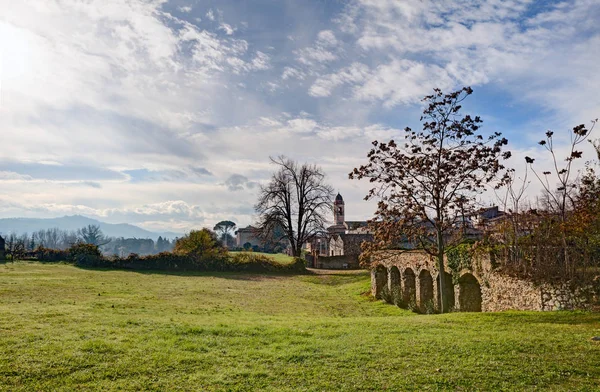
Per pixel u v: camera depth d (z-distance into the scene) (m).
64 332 13.01
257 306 26.98
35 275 38.25
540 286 18.23
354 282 44.28
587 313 15.57
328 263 62.12
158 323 15.27
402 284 31.86
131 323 15.08
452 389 8.34
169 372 9.59
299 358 10.56
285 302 30.03
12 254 54.47
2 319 14.89
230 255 57.44
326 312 26.67
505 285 20.91
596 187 19.19
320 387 8.59
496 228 23.16
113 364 10.00
